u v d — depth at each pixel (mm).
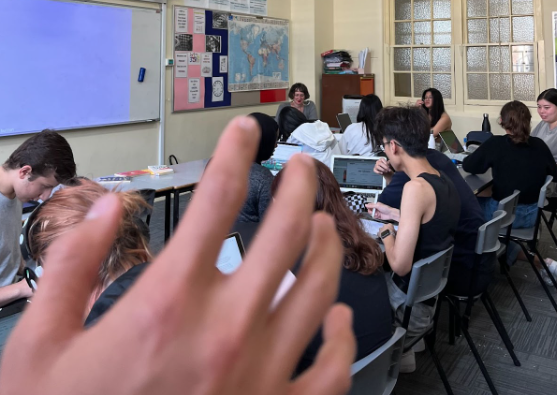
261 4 6320
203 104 5707
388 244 1994
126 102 4855
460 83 6477
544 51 5824
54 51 4172
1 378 135
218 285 140
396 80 6969
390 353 1289
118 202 158
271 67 6617
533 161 3068
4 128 3912
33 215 964
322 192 1433
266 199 2025
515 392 2217
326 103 6922
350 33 7023
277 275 142
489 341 2654
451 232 1977
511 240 3068
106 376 128
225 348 135
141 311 130
